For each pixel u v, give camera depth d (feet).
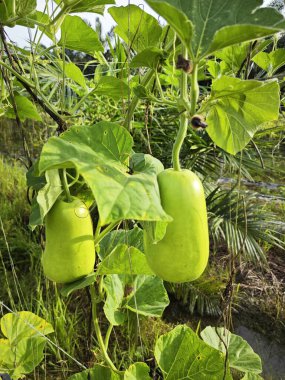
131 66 3.48
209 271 10.65
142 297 5.00
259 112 2.73
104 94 4.39
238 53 4.88
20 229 12.64
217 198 9.55
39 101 4.01
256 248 8.93
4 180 15.60
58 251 3.05
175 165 2.59
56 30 3.88
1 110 4.87
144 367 4.61
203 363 4.64
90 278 3.15
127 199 2.01
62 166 2.30
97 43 4.37
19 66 4.16
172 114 8.60
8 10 3.74
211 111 2.93
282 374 8.45
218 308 9.83
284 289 10.91
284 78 5.16
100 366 4.77
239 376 7.88
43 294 9.60
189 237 2.48
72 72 5.14
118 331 8.57
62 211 3.04
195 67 2.20
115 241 4.71
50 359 7.80
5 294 9.62
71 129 2.52
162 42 3.80
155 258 2.57
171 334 4.81
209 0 2.22
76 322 8.14
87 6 3.76
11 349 5.43
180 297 10.41
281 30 1.86
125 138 2.60
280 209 14.93
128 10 3.48
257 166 8.54
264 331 9.60
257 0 2.17
